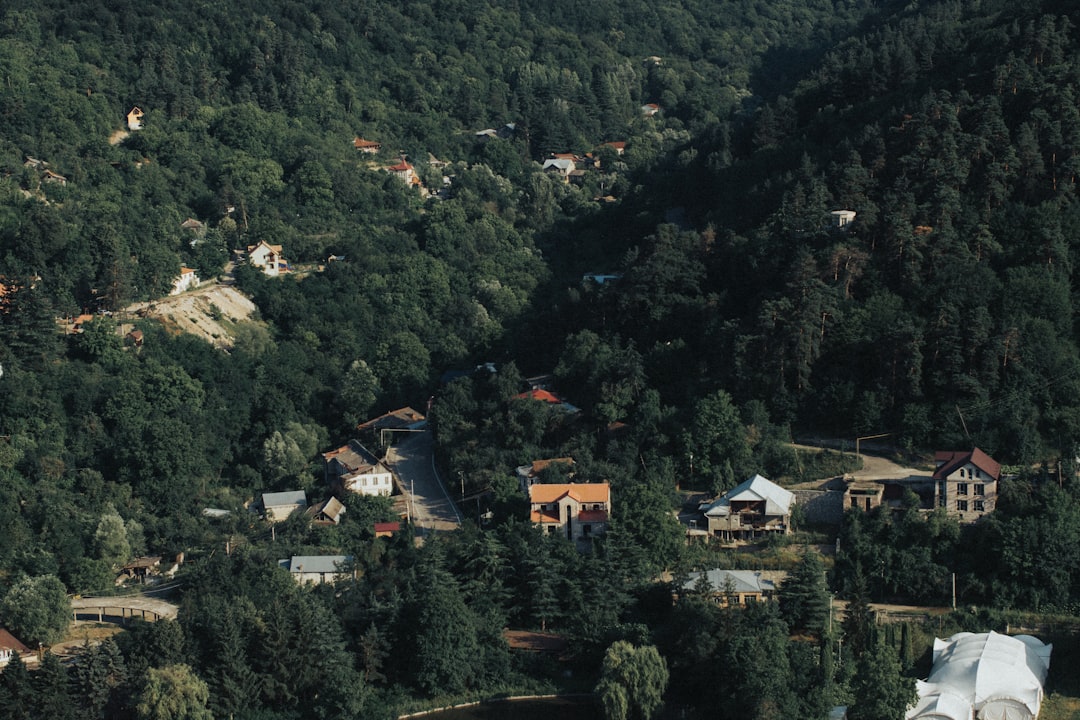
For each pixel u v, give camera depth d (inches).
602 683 6486.2
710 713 6486.2
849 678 6402.6
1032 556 7037.4
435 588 7130.9
